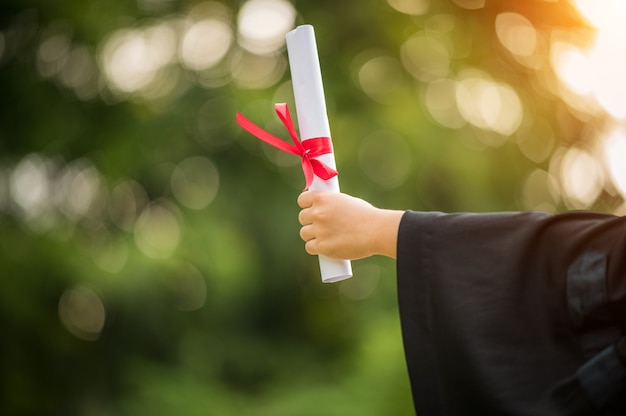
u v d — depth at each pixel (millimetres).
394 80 11984
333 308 12992
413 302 3078
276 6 12344
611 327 2842
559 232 2971
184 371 11781
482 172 11508
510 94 12188
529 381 2887
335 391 10641
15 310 11383
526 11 12227
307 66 3293
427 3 12180
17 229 11828
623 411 2783
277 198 12086
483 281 3008
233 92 11938
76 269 11453
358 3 11984
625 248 2803
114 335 12188
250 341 12555
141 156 12016
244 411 11070
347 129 11516
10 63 12195
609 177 12445
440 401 3008
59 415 11852
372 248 3172
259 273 12102
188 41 12562
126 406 11266
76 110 12086
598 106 12219
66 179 12367
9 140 12117
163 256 11336
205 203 12242
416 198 11734
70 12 12039
